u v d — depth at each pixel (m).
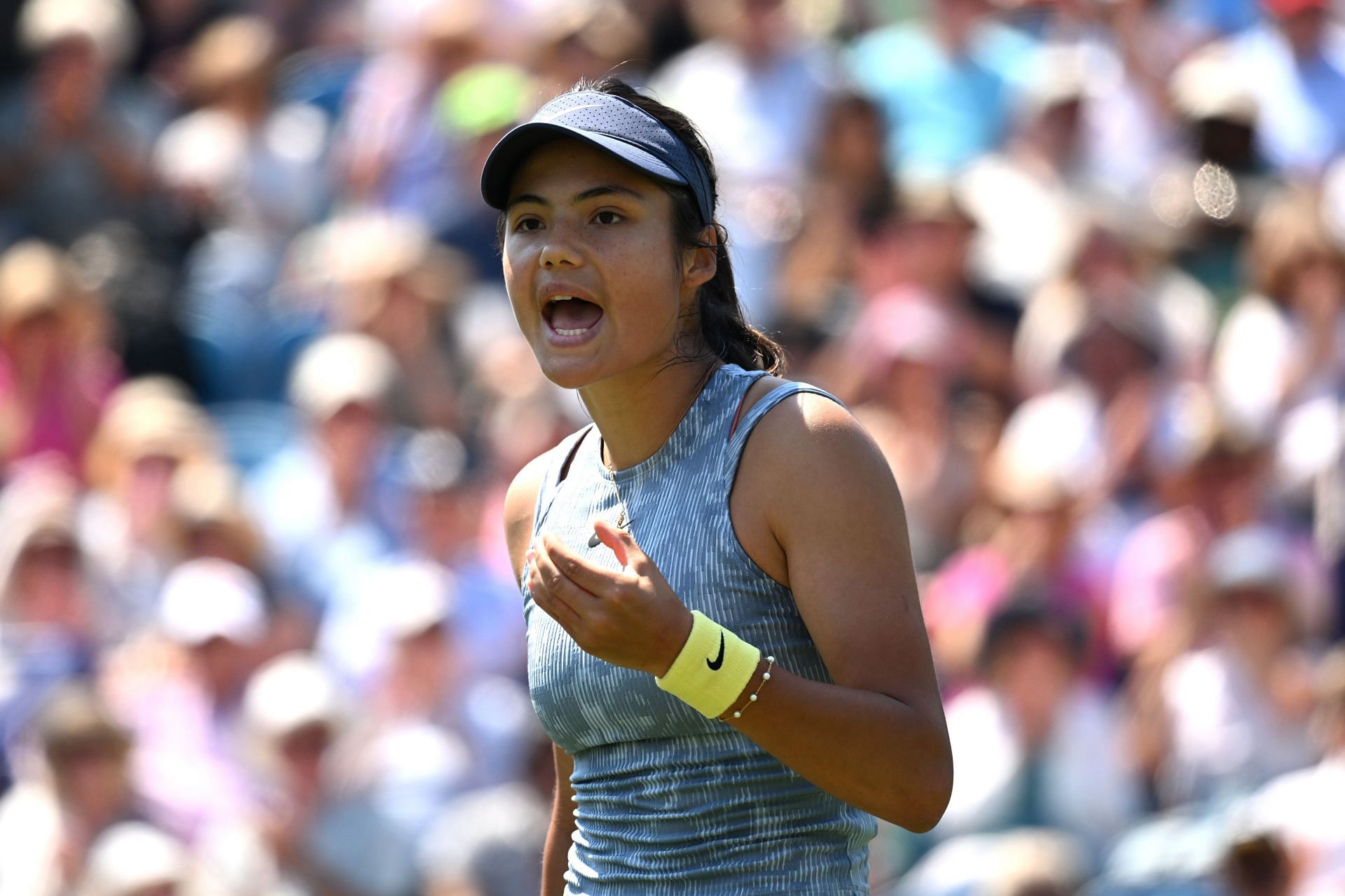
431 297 27.33
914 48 31.31
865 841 8.95
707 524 8.52
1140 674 21.59
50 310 25.66
